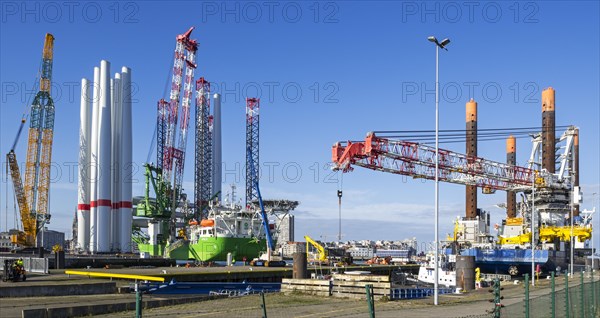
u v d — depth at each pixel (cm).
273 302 3938
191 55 17762
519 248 12138
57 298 3969
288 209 13675
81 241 16212
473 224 14475
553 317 2358
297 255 6725
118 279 5778
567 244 13100
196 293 5375
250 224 12938
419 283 8331
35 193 14662
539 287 6562
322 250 11600
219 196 19938
